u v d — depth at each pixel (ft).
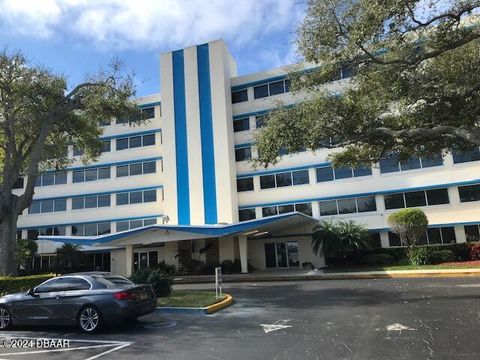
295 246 106.01
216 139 117.70
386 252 95.20
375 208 105.50
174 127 122.42
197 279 89.76
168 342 29.76
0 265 62.85
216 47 122.83
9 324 37.14
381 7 36.55
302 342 27.86
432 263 83.82
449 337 27.02
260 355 25.12
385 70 48.19
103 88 71.36
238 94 124.16
